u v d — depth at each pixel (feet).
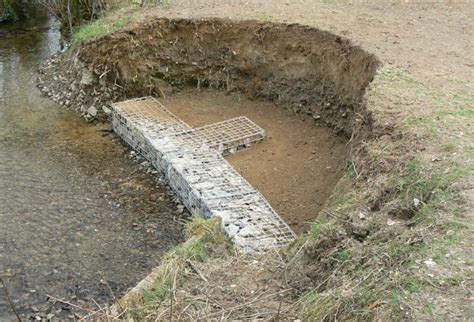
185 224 25.95
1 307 21.09
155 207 27.37
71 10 43.11
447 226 16.43
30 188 28.02
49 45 45.24
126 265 23.56
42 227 25.41
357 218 18.78
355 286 15.56
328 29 33.50
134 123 32.09
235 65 36.55
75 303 21.42
